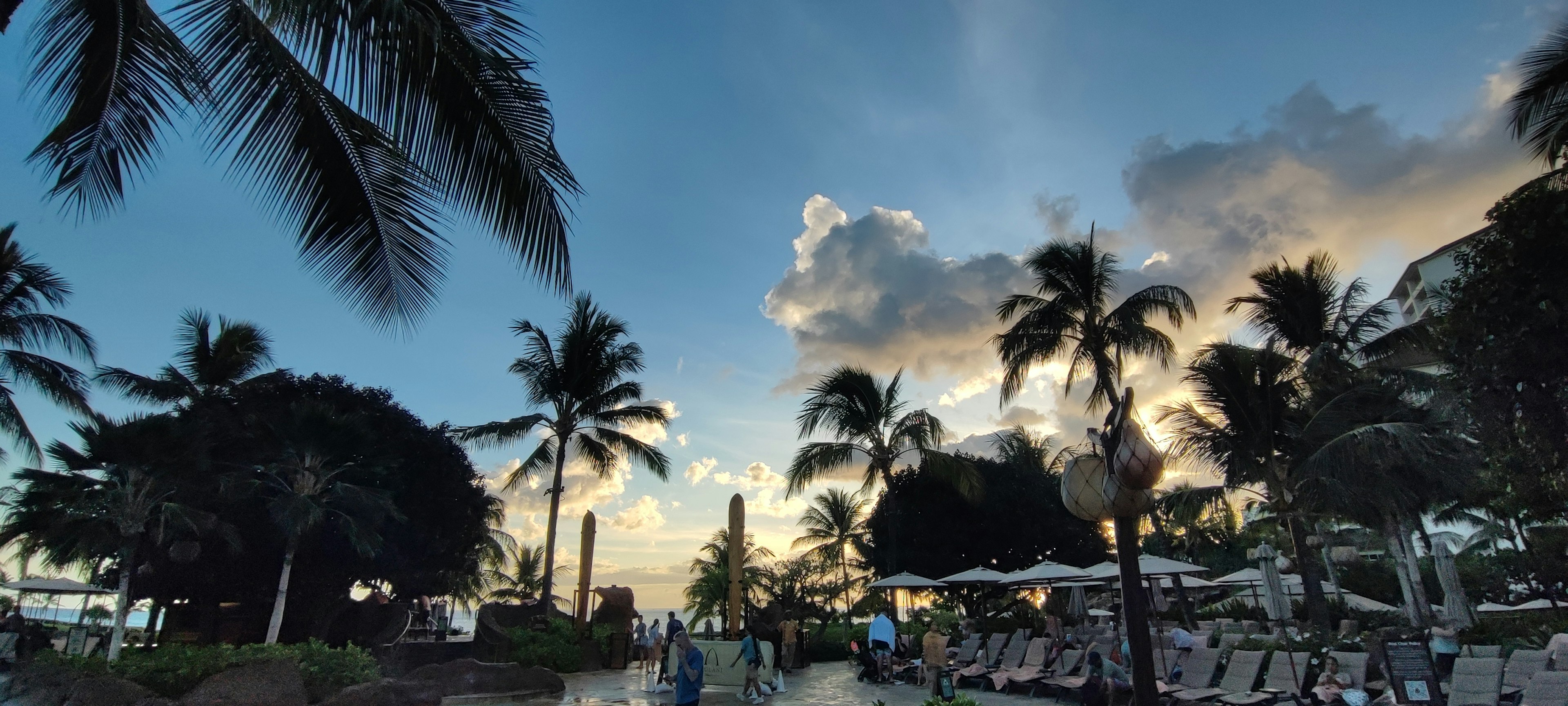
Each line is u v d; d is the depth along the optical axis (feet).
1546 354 34.65
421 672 48.49
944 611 95.55
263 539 69.77
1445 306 40.70
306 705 37.88
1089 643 49.52
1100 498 16.03
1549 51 39.32
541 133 19.34
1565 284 33.53
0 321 73.67
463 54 18.48
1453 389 41.91
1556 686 26.32
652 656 58.80
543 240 19.83
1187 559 127.85
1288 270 77.77
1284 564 90.48
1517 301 35.24
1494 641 45.57
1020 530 99.45
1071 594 78.69
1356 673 34.68
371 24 17.16
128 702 36.01
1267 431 63.93
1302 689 35.55
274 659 39.75
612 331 91.30
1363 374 69.05
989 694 47.62
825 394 87.20
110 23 17.66
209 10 17.99
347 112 19.90
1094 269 71.20
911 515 106.22
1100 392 69.82
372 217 21.43
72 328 77.56
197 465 59.41
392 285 21.66
